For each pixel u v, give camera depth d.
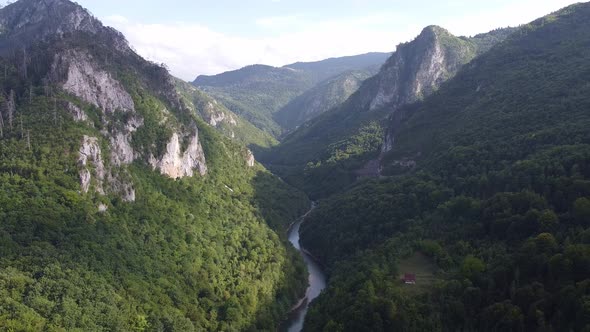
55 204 112.56
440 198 158.38
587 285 82.44
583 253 88.31
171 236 137.50
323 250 187.25
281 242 187.38
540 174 127.88
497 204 125.06
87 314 92.50
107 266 108.88
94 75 153.62
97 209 122.44
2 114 134.62
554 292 88.00
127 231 125.38
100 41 197.62
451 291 104.50
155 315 106.25
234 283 138.00
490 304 95.88
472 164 166.75
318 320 118.19
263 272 150.25
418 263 127.38
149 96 178.88
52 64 150.88
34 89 145.12
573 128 147.62
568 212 108.19
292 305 151.50
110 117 151.12
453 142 197.50
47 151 122.50
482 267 106.19
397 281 117.44
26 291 89.69
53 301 90.69
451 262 119.56
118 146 146.00
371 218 174.88
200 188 180.12
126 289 107.62
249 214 189.75
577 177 116.56
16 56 172.62
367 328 101.62
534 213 110.44
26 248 98.94
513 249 108.25
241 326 123.31
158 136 167.12
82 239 109.75
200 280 129.62
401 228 157.00
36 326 82.94
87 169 124.94
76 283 97.44
